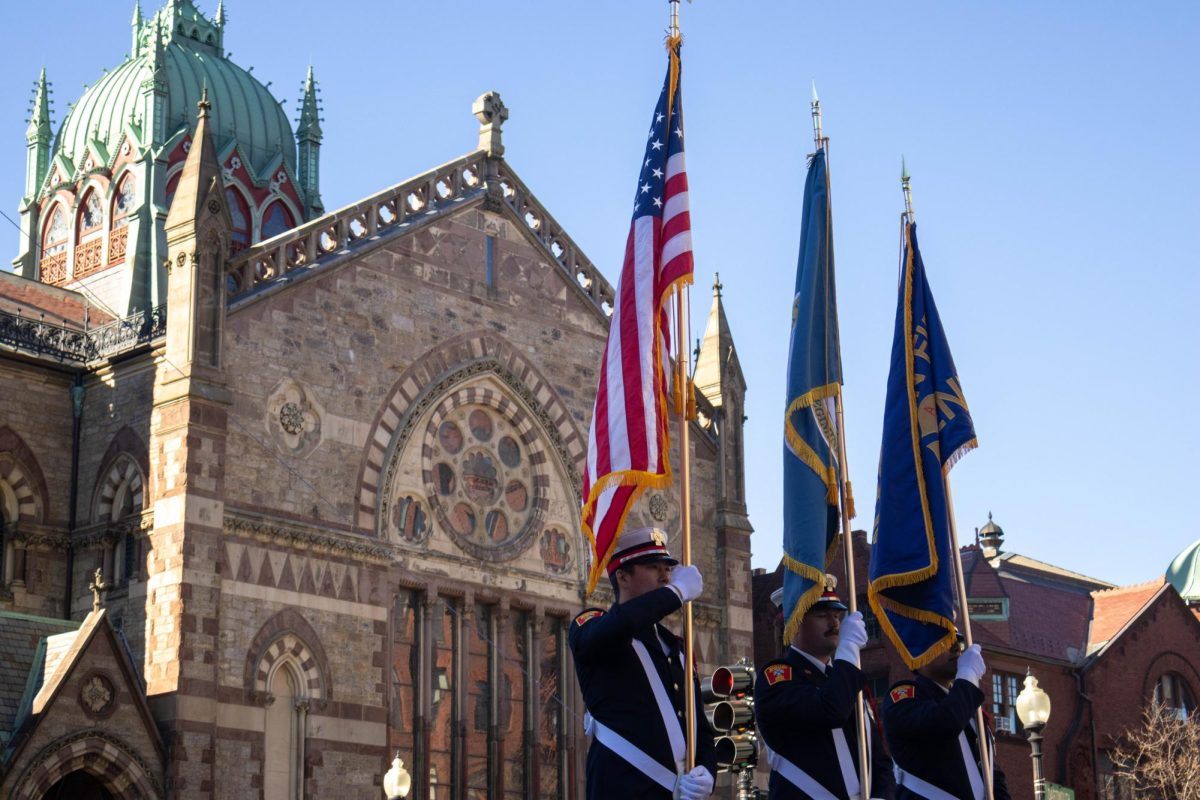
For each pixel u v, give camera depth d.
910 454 22.22
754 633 67.88
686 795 13.16
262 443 46.84
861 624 16.45
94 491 47.75
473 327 53.34
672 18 18.77
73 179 76.38
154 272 70.75
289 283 48.50
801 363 21.70
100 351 50.00
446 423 52.41
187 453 44.91
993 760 19.97
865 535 68.19
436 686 50.12
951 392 22.64
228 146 76.44
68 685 41.19
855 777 16.62
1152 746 69.19
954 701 17.77
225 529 45.34
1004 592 69.38
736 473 60.19
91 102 78.06
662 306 17.53
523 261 55.56
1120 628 72.94
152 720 42.59
